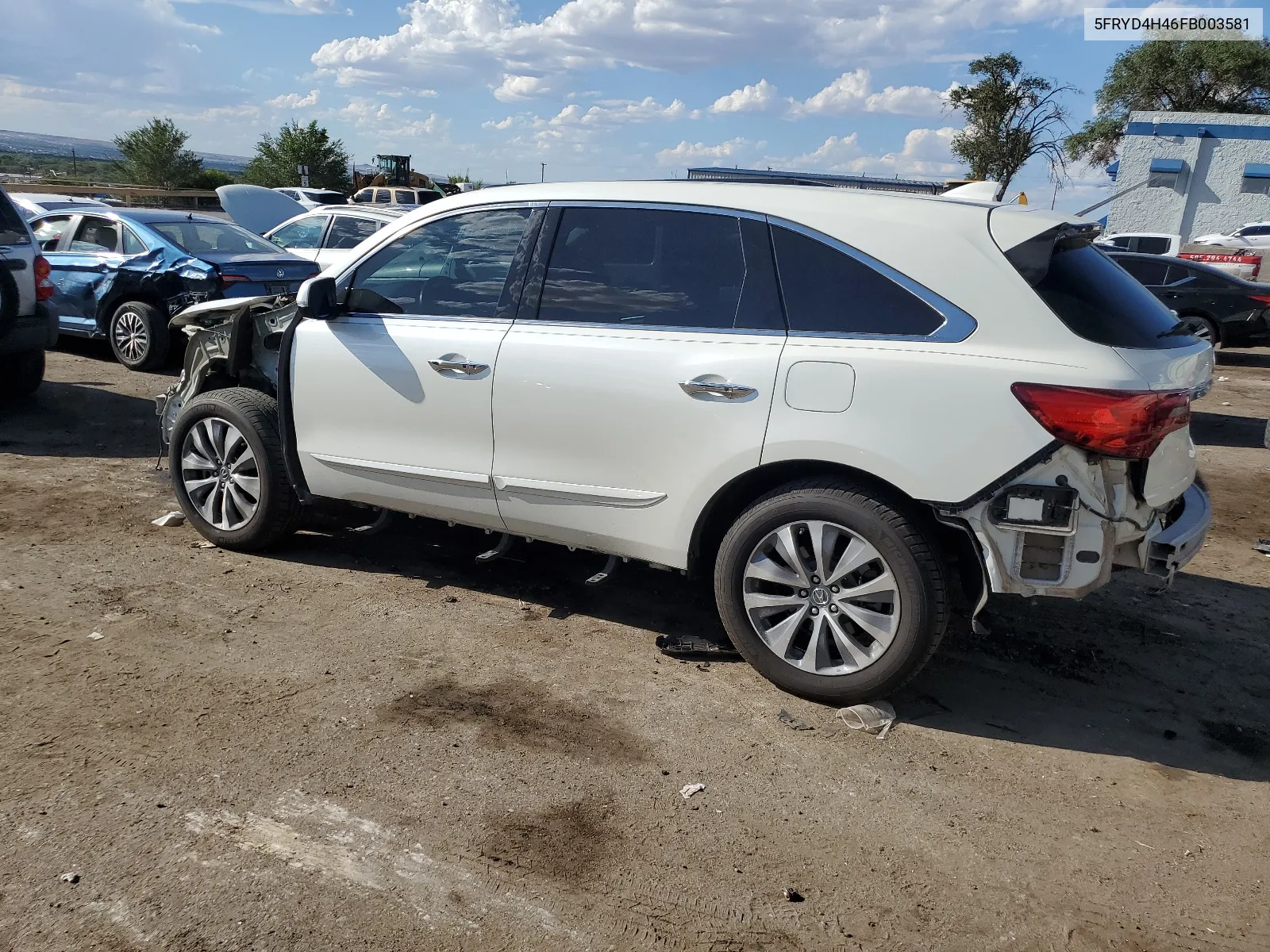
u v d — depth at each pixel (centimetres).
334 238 1312
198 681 384
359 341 464
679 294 399
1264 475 830
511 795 320
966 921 273
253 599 464
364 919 262
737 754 350
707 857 295
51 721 349
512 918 266
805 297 376
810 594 379
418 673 399
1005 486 341
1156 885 292
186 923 257
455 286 449
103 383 962
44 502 593
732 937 263
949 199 383
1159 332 366
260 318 527
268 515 506
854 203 380
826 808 322
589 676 404
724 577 392
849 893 282
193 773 323
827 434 361
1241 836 318
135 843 287
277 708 366
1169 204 3275
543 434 419
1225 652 459
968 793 334
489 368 427
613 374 400
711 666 418
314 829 298
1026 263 348
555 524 430
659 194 410
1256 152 3145
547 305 425
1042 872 296
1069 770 352
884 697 387
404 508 472
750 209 391
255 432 499
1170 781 349
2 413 820
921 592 357
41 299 806
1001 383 338
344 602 467
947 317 353
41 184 3014
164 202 3231
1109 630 479
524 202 438
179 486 530
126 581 478
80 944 248
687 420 387
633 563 533
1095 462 335
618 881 282
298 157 5928
